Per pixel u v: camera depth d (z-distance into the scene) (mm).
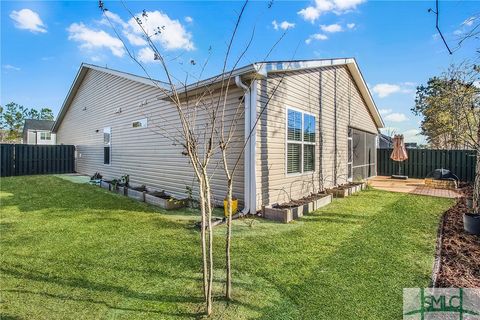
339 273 3000
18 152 14594
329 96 9062
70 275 2986
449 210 6109
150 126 9125
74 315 2260
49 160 15445
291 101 6934
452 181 10047
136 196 7938
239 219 5434
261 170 5875
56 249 3783
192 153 2324
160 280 2871
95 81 12984
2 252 3664
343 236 4309
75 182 11484
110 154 11719
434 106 13617
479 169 4855
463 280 2828
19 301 2471
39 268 3168
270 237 4289
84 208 6516
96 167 13078
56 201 7359
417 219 5340
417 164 13406
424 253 3562
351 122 10945
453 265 3203
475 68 4410
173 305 2396
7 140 39094
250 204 5727
